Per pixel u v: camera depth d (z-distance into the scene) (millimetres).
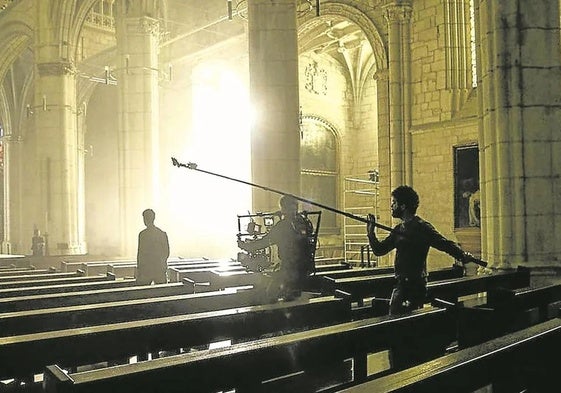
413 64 22453
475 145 20391
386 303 8211
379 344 5586
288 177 14633
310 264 8422
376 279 9516
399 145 22484
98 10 37781
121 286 11234
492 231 10188
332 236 36281
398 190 7293
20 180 41906
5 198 42188
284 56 14672
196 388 4105
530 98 9812
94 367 8977
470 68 21516
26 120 42156
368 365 7969
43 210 28047
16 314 6629
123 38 23875
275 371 4605
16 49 33125
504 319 6645
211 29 34969
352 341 5277
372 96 37344
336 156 37281
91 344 5211
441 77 21469
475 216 20359
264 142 14672
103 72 35094
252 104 14828
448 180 21188
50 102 28125
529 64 9828
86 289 10750
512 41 9852
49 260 23203
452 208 21016
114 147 41156
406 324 5918
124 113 23844
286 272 8305
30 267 20516
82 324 6965
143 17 23672
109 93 41156
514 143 9828
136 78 23797
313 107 35406
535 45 9836
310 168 35500
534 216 9766
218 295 8062
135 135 23797
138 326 5508
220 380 4242
